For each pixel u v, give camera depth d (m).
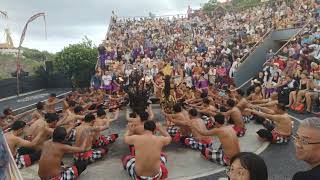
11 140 8.12
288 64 21.16
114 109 15.93
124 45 33.69
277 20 30.42
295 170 8.51
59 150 7.31
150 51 32.22
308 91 16.64
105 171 8.73
